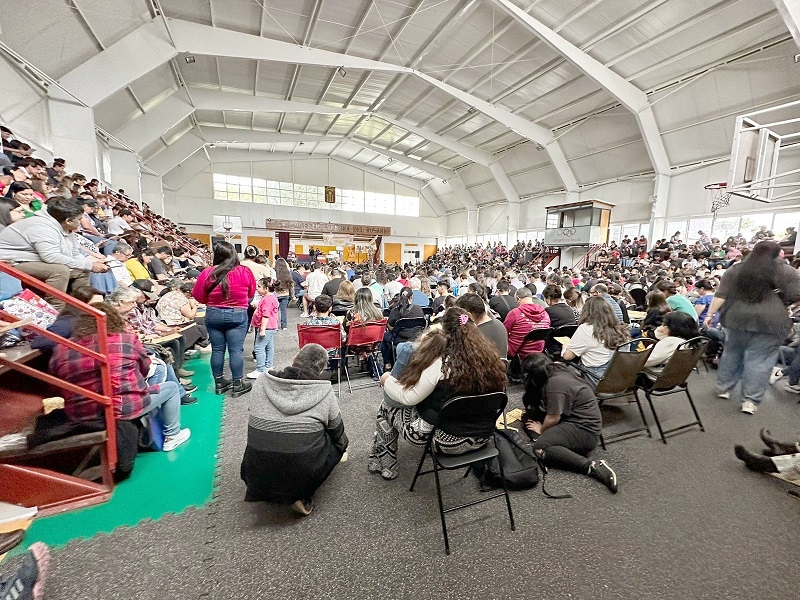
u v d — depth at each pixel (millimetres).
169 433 2318
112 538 1564
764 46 8008
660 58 9047
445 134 16609
